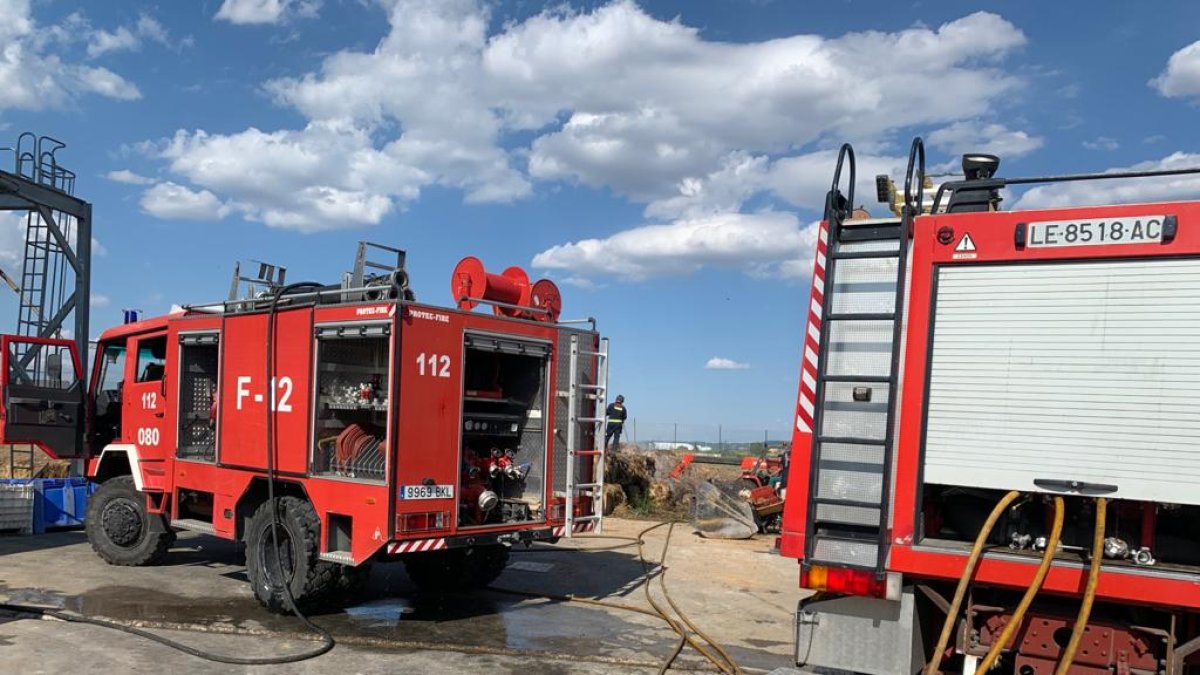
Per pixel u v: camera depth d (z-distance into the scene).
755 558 11.40
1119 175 4.38
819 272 4.75
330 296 7.72
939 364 4.44
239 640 6.81
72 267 15.88
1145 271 4.07
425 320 7.25
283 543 7.65
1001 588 4.49
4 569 9.31
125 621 7.18
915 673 4.54
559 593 8.95
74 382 10.30
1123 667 4.24
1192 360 3.95
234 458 8.23
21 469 15.81
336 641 6.85
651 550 11.73
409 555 8.29
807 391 4.69
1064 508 4.32
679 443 33.59
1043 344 4.24
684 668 6.44
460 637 7.12
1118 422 4.07
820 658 4.65
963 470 4.34
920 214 5.11
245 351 8.25
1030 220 4.31
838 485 4.56
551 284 8.97
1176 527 4.45
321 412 7.55
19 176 14.67
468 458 7.90
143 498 9.54
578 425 8.62
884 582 4.47
